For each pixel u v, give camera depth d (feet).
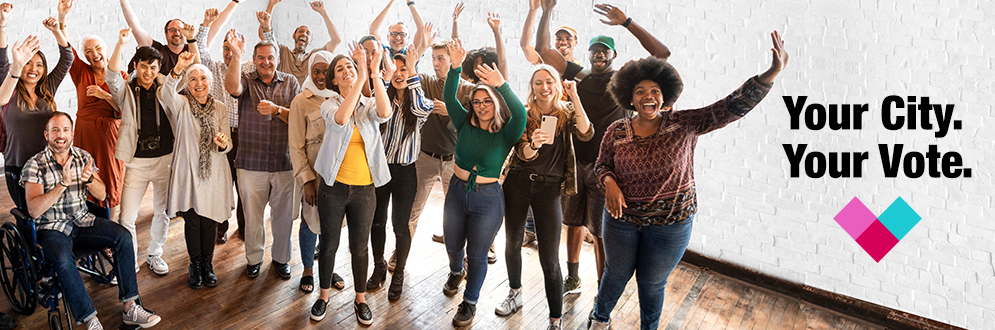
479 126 8.27
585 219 9.84
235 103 10.19
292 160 9.18
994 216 8.20
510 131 8.01
